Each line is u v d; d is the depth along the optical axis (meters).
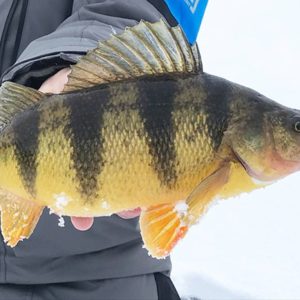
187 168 0.49
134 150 0.49
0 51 0.80
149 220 0.50
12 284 0.69
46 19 0.82
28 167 0.50
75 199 0.50
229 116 0.49
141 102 0.49
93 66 0.50
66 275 0.69
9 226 0.53
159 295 0.73
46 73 0.63
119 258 0.70
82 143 0.49
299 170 0.51
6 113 0.52
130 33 0.50
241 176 0.50
